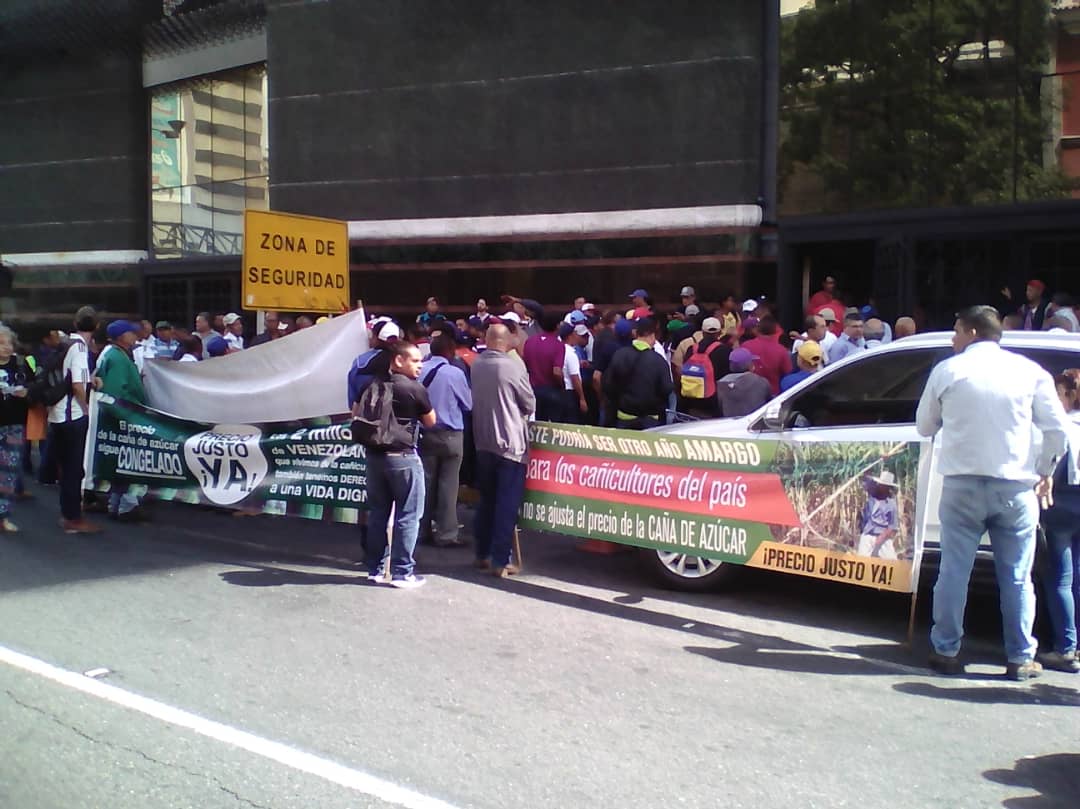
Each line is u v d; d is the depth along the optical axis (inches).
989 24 511.5
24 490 445.4
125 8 767.1
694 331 486.9
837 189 553.0
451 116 644.7
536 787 171.9
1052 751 190.1
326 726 197.3
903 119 533.3
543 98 617.3
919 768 181.9
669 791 171.3
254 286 380.8
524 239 625.0
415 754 184.7
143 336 536.1
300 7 685.3
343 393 354.9
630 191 596.4
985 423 219.5
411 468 296.8
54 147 828.0
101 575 311.9
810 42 555.2
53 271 831.7
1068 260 498.3
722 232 572.7
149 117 800.9
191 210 782.5
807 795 170.6
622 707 209.0
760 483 265.7
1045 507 225.6
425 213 656.4
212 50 755.4
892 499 243.3
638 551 316.2
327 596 288.7
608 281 603.5
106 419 393.1
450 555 339.9
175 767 178.4
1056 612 234.5
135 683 219.9
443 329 346.3
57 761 180.9
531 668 231.5
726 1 566.9
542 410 407.2
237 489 356.8
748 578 313.4
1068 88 497.7
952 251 522.3
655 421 361.7
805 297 573.3
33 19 793.6
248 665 231.5
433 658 237.1
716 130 572.7
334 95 679.1
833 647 250.8
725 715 205.8
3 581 304.5
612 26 595.8
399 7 655.1
